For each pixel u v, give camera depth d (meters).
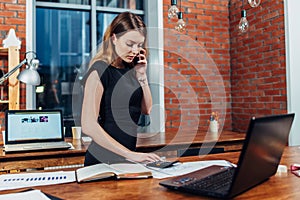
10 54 2.85
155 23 3.76
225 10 4.09
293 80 3.15
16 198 0.95
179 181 1.08
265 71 3.48
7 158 2.13
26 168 2.18
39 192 1.01
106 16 3.91
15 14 3.17
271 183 1.11
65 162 2.26
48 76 3.61
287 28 3.17
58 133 2.47
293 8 3.17
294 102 3.15
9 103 2.86
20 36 3.18
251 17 3.69
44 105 3.54
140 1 4.05
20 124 2.38
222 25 4.07
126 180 1.17
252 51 3.68
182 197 0.96
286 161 1.52
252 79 3.69
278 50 3.29
